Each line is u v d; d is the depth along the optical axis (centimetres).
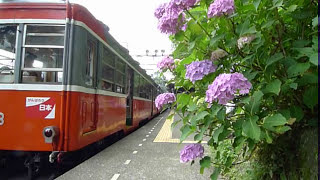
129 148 851
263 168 348
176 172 570
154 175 551
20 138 578
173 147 865
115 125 951
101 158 709
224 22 283
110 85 880
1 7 606
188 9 298
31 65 597
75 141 591
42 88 585
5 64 597
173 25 289
